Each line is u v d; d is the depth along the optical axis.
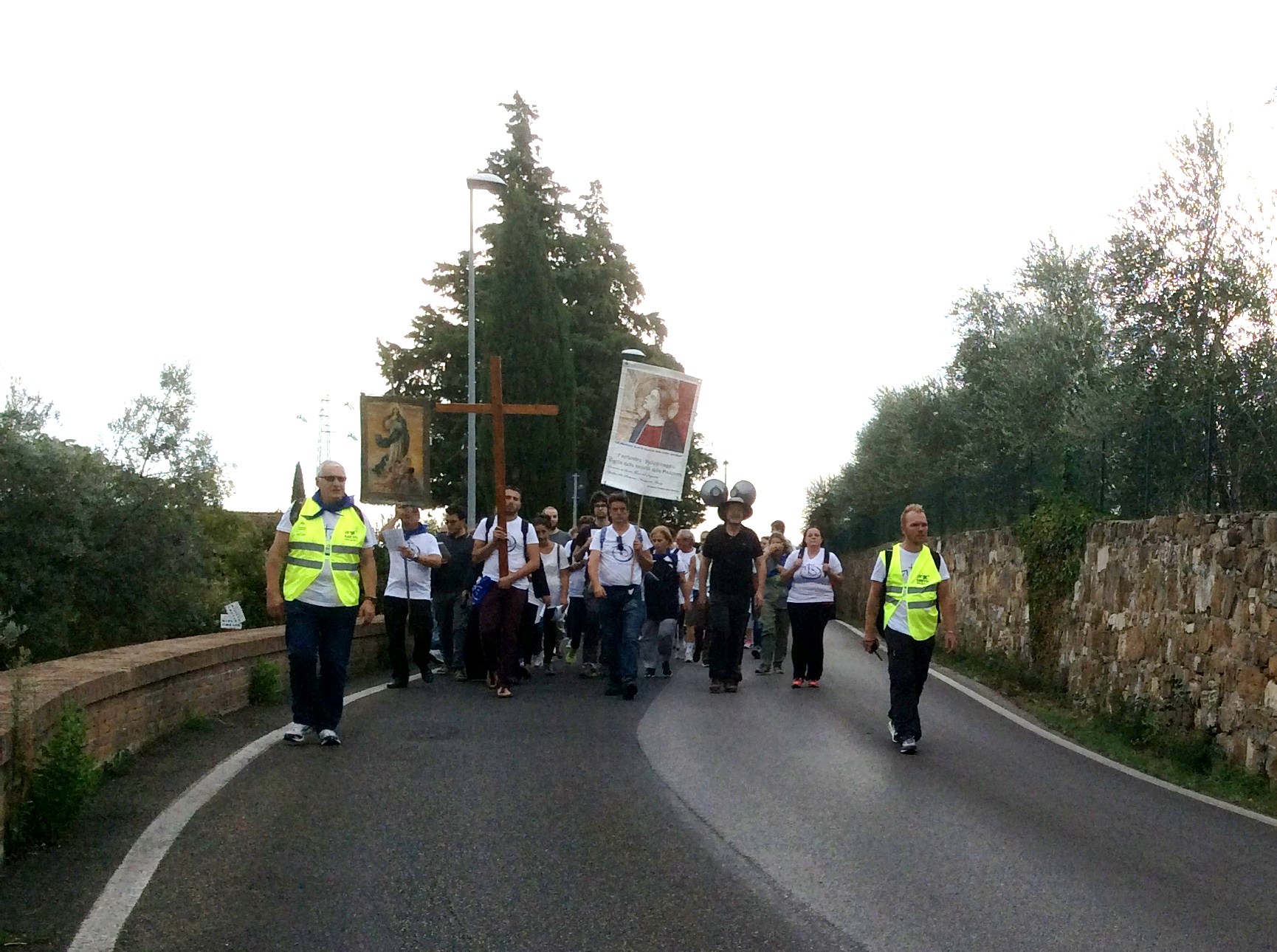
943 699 15.49
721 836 7.43
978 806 8.65
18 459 29.91
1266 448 12.53
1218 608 12.20
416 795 8.31
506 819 7.68
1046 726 13.73
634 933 5.69
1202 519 12.84
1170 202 20.77
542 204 50.03
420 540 15.18
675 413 19.23
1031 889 6.56
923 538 11.26
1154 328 20.67
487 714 12.27
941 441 38.31
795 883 6.52
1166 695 13.38
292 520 10.27
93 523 31.98
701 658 20.48
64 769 7.02
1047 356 27.23
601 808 8.05
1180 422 14.30
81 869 6.46
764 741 11.09
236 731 10.77
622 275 51.59
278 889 6.21
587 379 49.88
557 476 43.66
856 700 14.63
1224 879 6.98
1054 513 18.09
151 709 9.85
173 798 8.04
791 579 15.78
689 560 20.00
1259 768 11.05
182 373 33.59
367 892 6.20
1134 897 6.50
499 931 5.68
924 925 5.91
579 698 13.88
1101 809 8.86
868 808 8.39
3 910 5.81
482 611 13.95
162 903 5.96
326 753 9.79
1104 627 15.73
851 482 47.88
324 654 10.23
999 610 21.28
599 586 13.69
